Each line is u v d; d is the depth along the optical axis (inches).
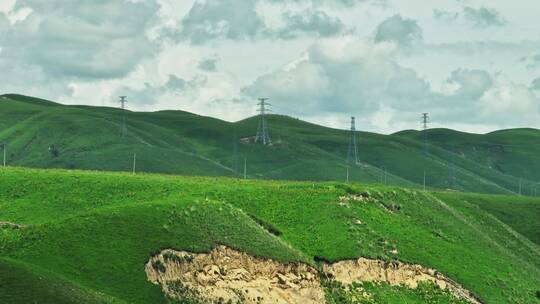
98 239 4060.0
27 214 5526.6
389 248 5575.8
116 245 4055.1
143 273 3971.5
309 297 4648.1
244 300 4293.8
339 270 5113.2
